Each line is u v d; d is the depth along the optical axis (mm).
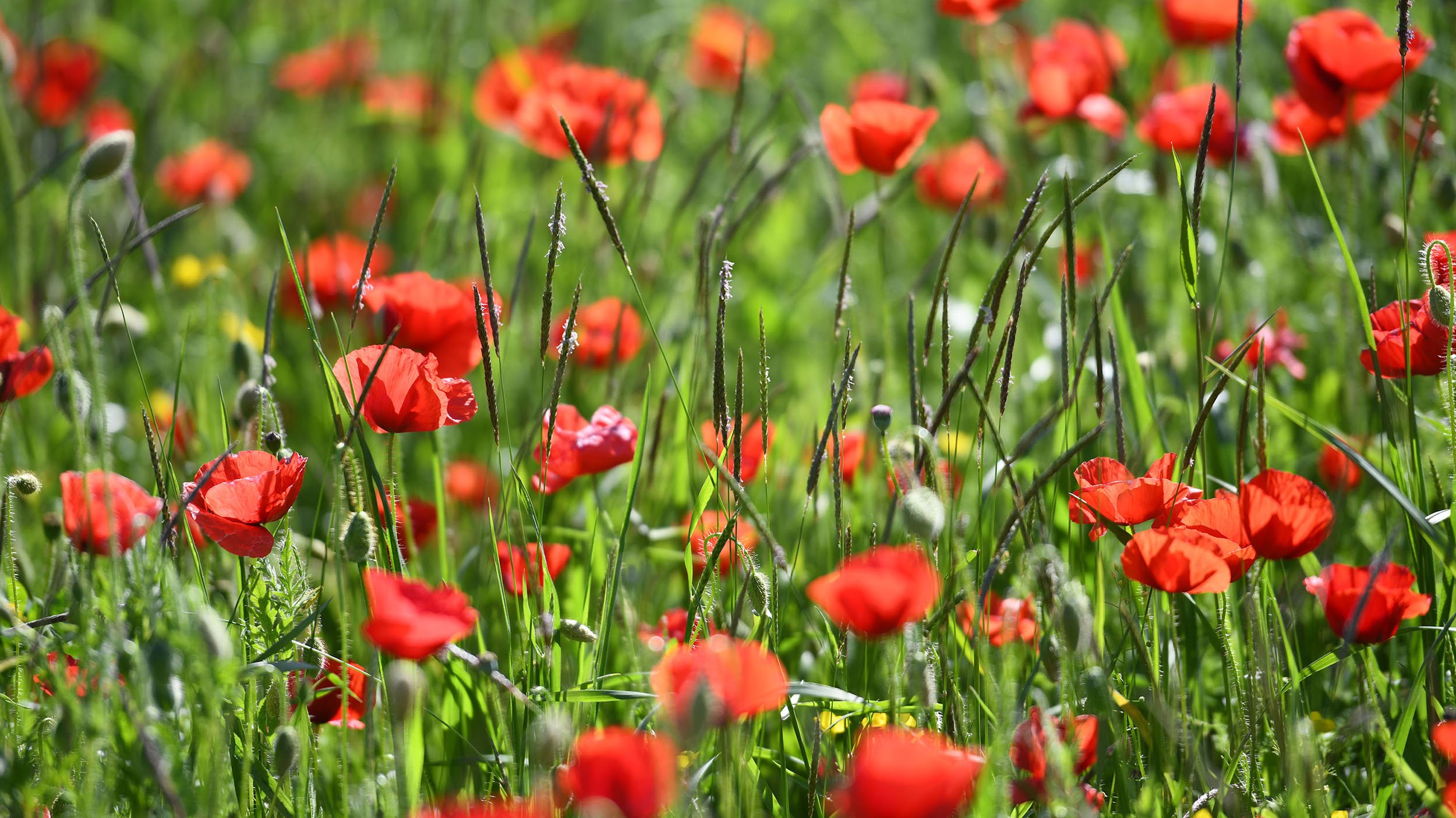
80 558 3348
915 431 3332
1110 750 3369
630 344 3777
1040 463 3721
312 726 3420
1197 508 3350
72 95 5605
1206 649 3529
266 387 3477
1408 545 3516
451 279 4227
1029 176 4727
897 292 4902
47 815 3316
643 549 3592
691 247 3885
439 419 3371
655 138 3900
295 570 3383
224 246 5082
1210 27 4246
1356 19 3682
